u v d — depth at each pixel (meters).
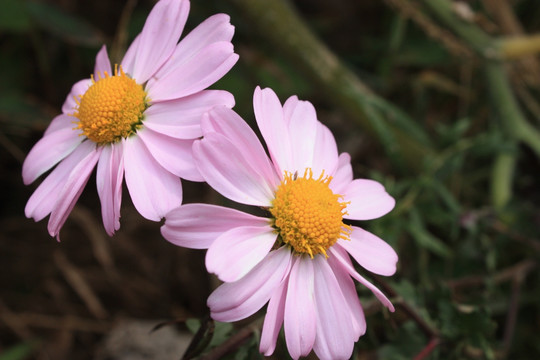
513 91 0.42
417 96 0.44
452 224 0.35
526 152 0.38
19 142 0.39
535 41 0.37
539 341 0.36
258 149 0.25
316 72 0.38
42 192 0.27
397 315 0.32
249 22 0.38
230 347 0.27
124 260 0.39
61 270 0.38
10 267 0.38
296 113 0.27
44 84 0.41
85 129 0.27
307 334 0.25
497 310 0.35
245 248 0.25
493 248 0.35
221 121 0.25
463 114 0.44
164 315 0.38
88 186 0.40
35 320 0.37
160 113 0.26
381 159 0.42
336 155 0.27
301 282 0.25
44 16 0.38
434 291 0.30
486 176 0.40
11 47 0.41
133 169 0.26
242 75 0.41
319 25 0.45
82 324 0.37
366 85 0.43
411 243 0.37
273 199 0.26
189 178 0.25
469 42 0.38
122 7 0.43
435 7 0.38
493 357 0.30
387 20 0.45
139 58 0.27
